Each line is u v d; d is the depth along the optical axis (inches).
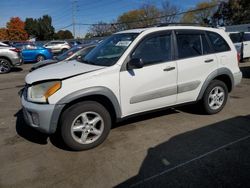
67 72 154.6
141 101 169.9
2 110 244.4
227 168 133.8
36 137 178.5
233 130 181.0
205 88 198.8
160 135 175.0
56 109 144.3
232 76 211.5
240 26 1053.8
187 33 190.2
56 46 1081.4
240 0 1883.6
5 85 381.7
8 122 209.9
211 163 138.9
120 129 186.1
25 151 158.4
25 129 193.6
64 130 149.5
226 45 209.9
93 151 155.9
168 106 185.2
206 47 198.1
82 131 153.8
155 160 143.6
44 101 146.0
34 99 149.8
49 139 174.2
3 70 524.4
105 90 154.4
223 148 155.0
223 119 202.4
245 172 130.0
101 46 193.5
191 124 193.2
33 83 152.3
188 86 188.4
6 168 139.9
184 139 168.4
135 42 167.2
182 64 182.5
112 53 171.8
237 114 213.9
